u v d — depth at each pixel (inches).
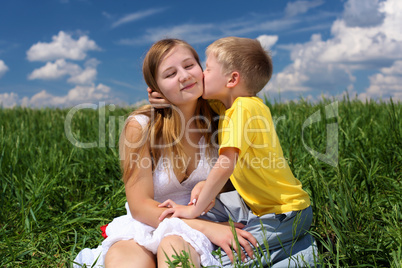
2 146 135.0
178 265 53.5
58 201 103.7
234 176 68.5
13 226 93.8
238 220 68.6
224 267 61.0
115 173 121.9
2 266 75.8
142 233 62.1
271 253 64.3
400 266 59.1
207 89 68.7
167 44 67.1
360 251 68.6
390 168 106.2
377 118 157.8
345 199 76.8
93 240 88.1
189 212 64.5
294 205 65.4
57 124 208.8
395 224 74.9
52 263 78.2
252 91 70.3
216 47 68.6
